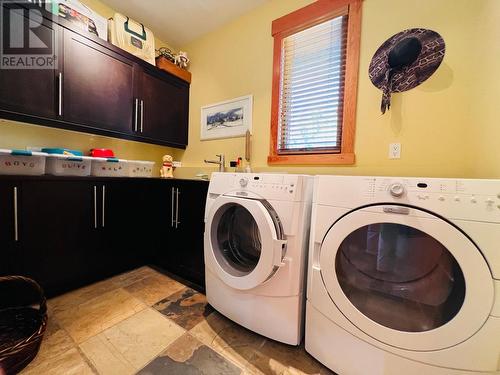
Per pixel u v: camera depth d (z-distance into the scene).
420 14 1.25
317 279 0.98
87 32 1.59
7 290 1.27
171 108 2.22
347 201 0.89
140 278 1.76
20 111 1.32
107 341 1.10
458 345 0.73
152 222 1.94
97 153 1.78
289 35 1.73
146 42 2.00
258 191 1.11
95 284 1.64
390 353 0.82
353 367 0.90
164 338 1.13
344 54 1.52
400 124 1.32
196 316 1.32
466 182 0.71
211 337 1.15
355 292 0.93
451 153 1.19
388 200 0.81
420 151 1.27
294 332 1.07
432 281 0.78
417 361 0.79
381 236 0.87
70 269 1.51
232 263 1.27
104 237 1.68
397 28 1.32
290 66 1.75
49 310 1.31
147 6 1.88
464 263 0.70
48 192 1.38
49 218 1.39
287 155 1.77
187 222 1.68
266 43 1.84
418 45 1.25
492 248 0.67
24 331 1.13
